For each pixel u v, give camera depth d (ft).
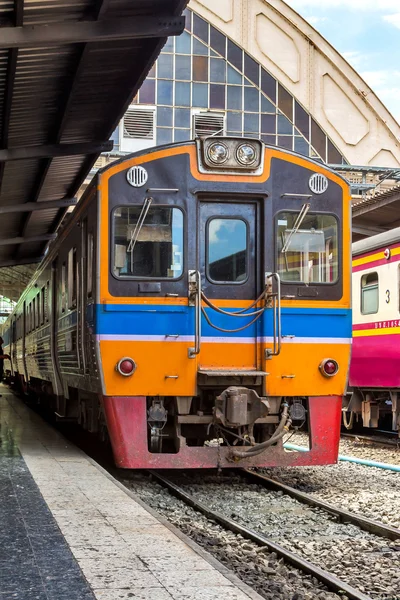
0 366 59.00
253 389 27.48
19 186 45.52
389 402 44.62
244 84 103.86
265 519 22.95
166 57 101.76
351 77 106.73
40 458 29.19
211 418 27.22
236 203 28.09
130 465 26.35
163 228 27.32
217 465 26.76
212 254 27.71
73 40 24.34
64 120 33.73
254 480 29.55
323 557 18.85
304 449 38.65
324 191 28.48
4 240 59.93
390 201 50.65
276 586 15.93
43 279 48.85
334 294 28.22
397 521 22.70
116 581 13.34
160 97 101.30
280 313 27.07
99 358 26.43
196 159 27.63
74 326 33.37
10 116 33.24
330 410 27.86
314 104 105.70
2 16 23.79
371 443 44.16
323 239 28.40
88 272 29.09
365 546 19.84
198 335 26.53
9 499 20.95
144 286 26.84
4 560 14.67
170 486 27.48
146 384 26.63
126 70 29.71
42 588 12.89
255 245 28.02
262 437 28.84
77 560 14.69
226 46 103.35
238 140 27.73
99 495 21.61
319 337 27.89
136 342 26.66
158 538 16.56
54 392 43.09
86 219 30.37
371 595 15.93
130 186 27.20
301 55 105.50
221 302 27.50
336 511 23.22
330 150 106.32
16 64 27.27
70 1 23.77
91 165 42.60
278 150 28.17
